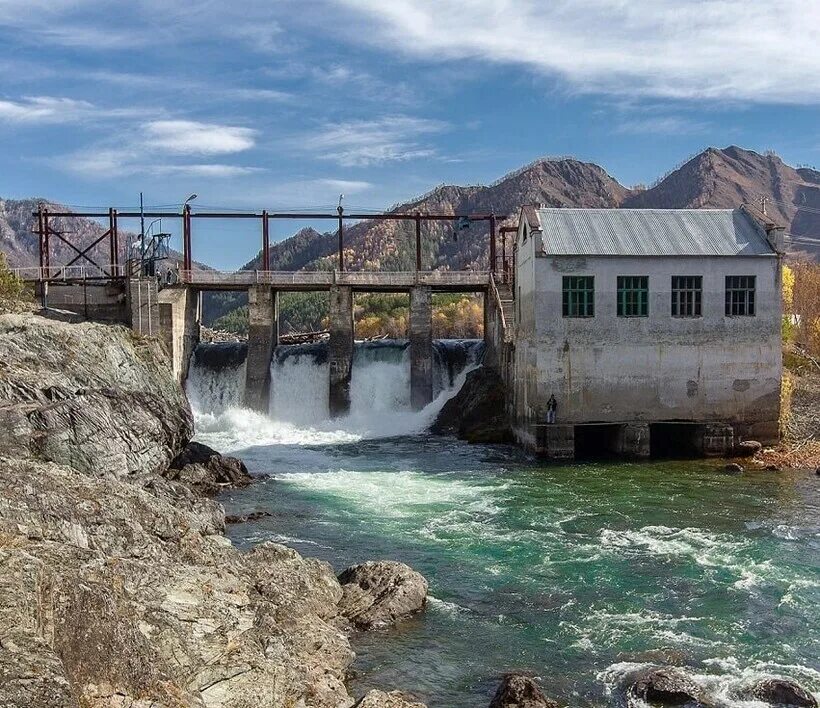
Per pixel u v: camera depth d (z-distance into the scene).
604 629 23.30
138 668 13.84
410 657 21.48
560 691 19.59
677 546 31.38
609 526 34.59
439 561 29.70
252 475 46.31
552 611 24.72
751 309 51.97
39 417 32.34
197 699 14.41
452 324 143.50
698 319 51.50
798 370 66.75
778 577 27.59
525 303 54.62
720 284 51.56
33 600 13.09
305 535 33.34
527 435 53.78
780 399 52.69
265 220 77.00
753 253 51.47
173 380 45.62
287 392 70.31
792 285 97.75
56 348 38.06
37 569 14.11
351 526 34.84
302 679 17.50
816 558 29.77
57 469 22.02
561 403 51.16
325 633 21.19
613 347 51.09
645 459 51.28
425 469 48.81
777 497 40.06
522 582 27.33
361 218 77.81
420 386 68.75
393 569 26.02
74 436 33.25
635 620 23.92
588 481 44.41
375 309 157.75
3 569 13.77
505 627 23.50
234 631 17.59
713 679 20.02
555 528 34.31
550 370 50.91
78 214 77.06
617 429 53.12
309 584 23.92
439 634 23.02
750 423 52.25
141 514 21.55
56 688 11.20
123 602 15.80
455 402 66.19
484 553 30.66
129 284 65.25
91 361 38.97
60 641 12.73
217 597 18.92
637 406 51.44
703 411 51.78
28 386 33.59
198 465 43.50
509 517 36.28
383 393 70.19
